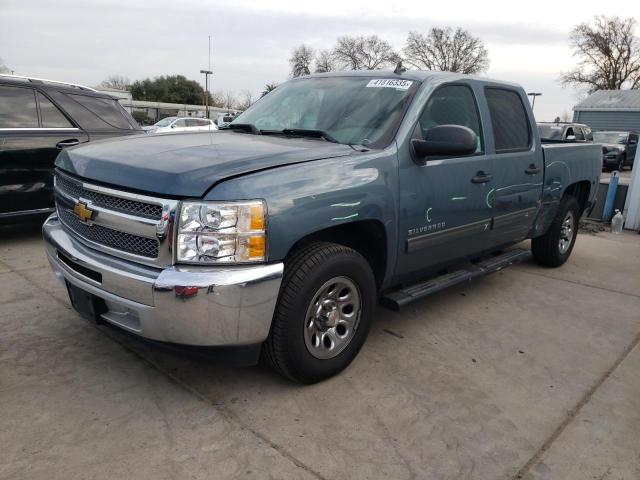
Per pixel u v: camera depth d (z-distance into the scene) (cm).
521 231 488
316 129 361
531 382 330
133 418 271
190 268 253
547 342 391
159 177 260
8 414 268
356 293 318
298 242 299
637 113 3350
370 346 367
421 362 347
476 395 311
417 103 356
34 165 562
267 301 263
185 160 275
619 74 4966
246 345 271
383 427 274
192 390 299
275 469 239
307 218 275
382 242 332
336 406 290
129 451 246
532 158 470
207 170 261
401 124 343
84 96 618
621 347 390
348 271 304
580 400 312
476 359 357
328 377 316
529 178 468
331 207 287
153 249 262
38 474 228
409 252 353
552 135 1702
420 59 5634
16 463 233
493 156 418
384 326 403
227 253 253
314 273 283
